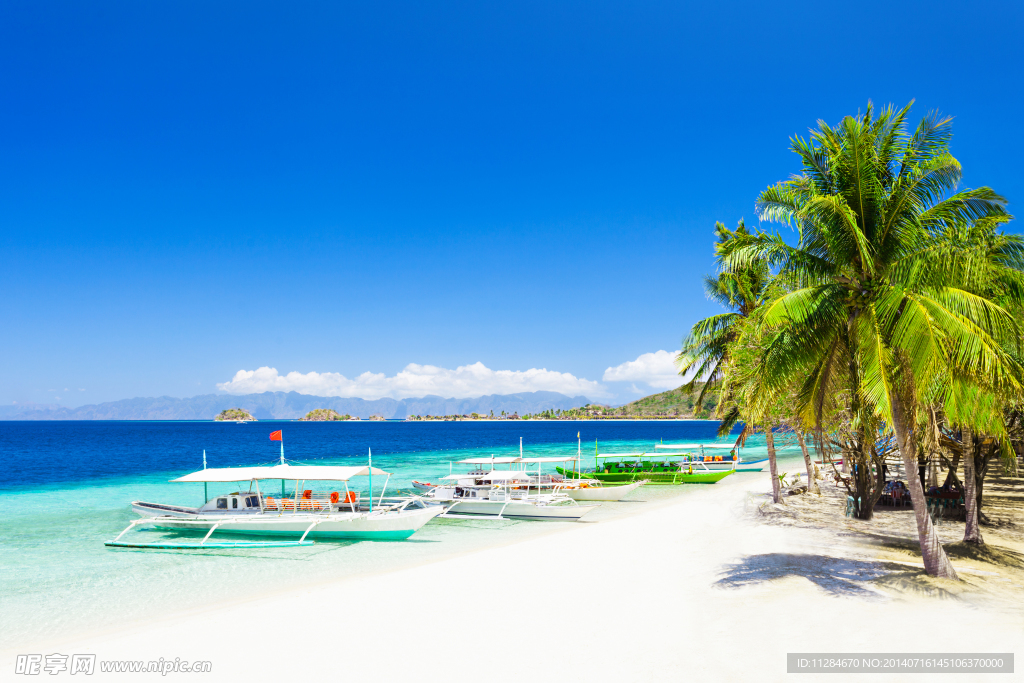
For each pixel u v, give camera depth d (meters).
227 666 9.76
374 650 10.14
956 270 10.02
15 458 71.94
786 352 11.52
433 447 97.94
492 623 11.32
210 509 24.39
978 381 10.47
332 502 24.02
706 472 40.31
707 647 9.34
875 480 21.38
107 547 21.66
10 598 15.41
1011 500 24.06
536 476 33.78
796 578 13.12
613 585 13.79
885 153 11.68
